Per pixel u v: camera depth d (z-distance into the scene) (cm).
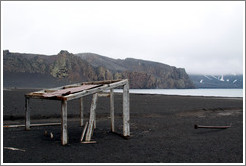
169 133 1238
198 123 1582
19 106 1950
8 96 2542
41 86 9631
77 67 14138
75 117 1731
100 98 2825
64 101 920
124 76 18688
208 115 2017
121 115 1866
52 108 1962
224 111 2298
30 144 953
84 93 959
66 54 14250
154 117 1839
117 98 2902
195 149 916
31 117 1636
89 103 2347
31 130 1258
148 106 2369
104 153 839
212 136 1170
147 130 1316
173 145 975
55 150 868
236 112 2233
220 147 952
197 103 2783
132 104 2461
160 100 2980
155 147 936
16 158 766
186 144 995
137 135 1171
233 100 3350
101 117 1770
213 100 3253
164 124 1522
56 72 12456
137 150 886
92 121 1117
